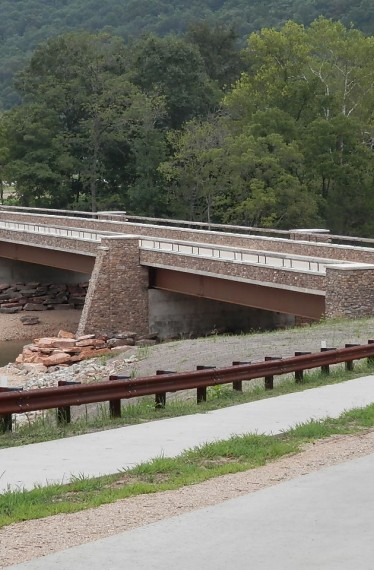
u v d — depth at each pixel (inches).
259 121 3430.1
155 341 2222.0
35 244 2674.7
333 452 605.6
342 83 3688.5
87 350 2032.5
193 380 795.4
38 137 4052.7
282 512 462.0
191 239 2433.6
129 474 554.9
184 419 735.7
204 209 3757.4
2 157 4020.7
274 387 898.1
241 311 2284.7
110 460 591.5
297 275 1755.7
